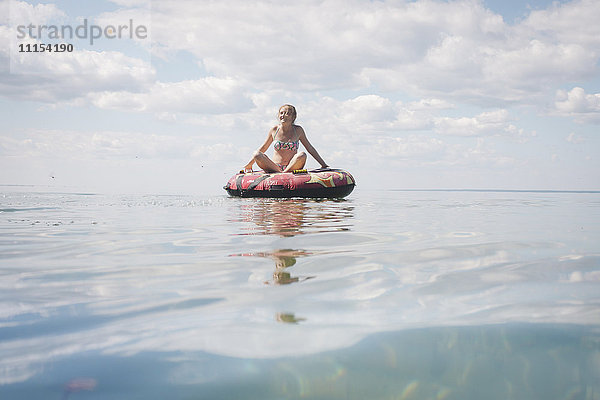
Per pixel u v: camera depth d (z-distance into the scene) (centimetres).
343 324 102
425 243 236
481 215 457
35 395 69
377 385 72
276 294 129
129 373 77
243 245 227
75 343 91
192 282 145
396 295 128
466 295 128
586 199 1005
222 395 69
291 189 739
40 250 212
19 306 118
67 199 708
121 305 119
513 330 97
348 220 374
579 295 127
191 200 685
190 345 90
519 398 67
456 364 80
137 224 334
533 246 227
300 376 75
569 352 85
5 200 668
